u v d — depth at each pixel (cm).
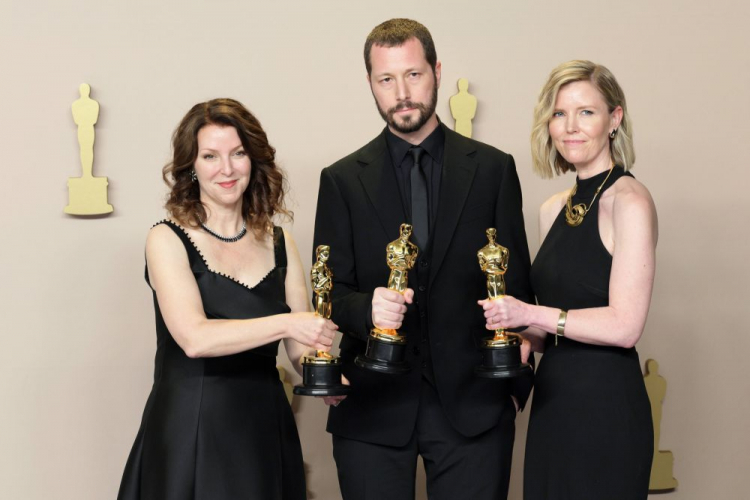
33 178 361
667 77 384
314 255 284
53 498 364
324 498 385
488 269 244
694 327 390
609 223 247
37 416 363
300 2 373
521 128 382
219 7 370
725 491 393
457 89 379
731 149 387
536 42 382
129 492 243
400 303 244
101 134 364
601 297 245
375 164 280
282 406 253
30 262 361
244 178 248
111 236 365
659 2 383
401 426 271
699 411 392
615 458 240
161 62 367
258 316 244
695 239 388
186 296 237
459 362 271
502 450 276
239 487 237
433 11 378
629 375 243
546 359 256
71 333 364
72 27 362
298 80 374
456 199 273
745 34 386
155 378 249
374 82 268
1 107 359
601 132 251
